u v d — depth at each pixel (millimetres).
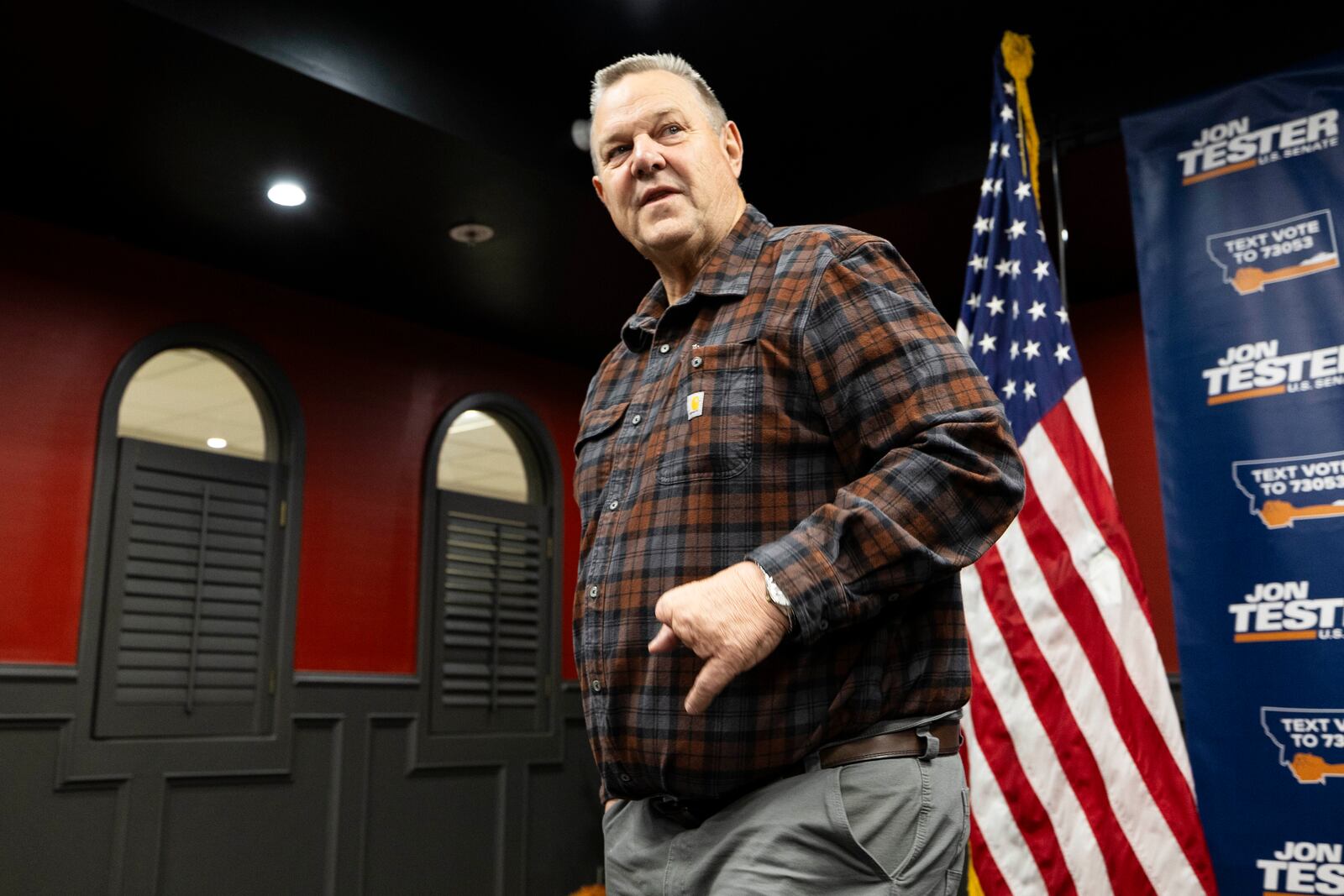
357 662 4367
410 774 4453
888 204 3805
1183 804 2613
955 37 3422
